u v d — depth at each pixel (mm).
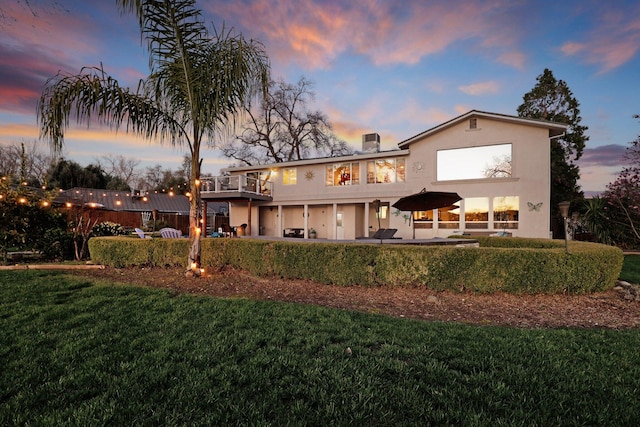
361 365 2723
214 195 17859
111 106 5828
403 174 16312
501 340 3340
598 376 2572
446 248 5941
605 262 5707
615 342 3334
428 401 2176
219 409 2055
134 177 46312
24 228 9117
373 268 6234
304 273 6660
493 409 2121
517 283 5660
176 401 2125
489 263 5730
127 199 26328
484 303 5301
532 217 13375
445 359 2883
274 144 29312
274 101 27438
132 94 6008
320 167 18656
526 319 4492
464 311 4887
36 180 28469
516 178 13625
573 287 5625
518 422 1968
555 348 3137
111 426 1867
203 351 2926
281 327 3643
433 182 15250
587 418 2023
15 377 2400
